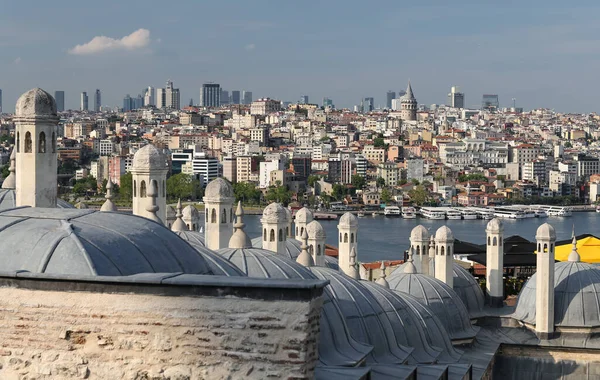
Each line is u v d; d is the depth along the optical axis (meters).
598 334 101.88
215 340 31.61
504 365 102.38
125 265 36.78
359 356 59.72
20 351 32.88
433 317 87.94
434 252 116.50
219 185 80.12
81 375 32.41
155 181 73.19
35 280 32.88
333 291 71.62
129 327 32.19
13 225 38.28
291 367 31.06
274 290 31.30
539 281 102.75
